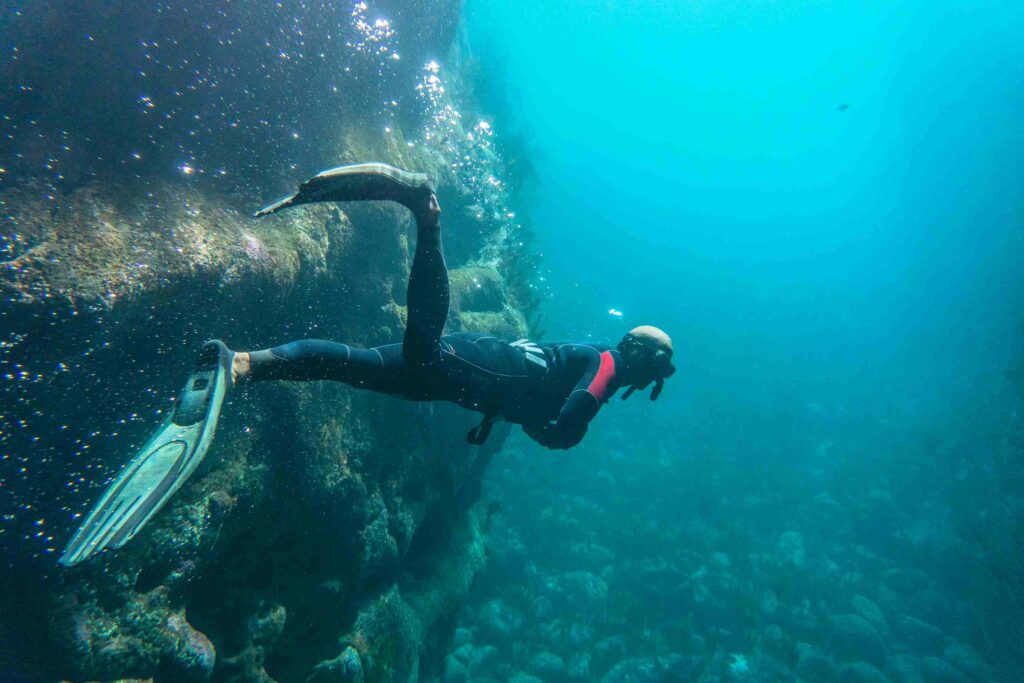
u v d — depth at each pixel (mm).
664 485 16969
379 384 1772
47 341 2186
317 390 4004
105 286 2328
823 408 24812
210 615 3373
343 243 4289
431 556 6645
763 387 28750
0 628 2229
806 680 9781
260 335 3605
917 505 16047
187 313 2846
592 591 10828
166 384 2846
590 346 2283
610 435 20219
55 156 2672
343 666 4188
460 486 6750
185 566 2922
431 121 7637
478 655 8711
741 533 14570
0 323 2051
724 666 9508
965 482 15883
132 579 2617
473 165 8867
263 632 3539
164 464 1244
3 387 2125
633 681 8844
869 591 12805
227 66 3787
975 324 26062
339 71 4973
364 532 4418
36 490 2332
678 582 11430
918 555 14070
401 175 1452
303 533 3982
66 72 2961
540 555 11883
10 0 2871
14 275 2102
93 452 2533
